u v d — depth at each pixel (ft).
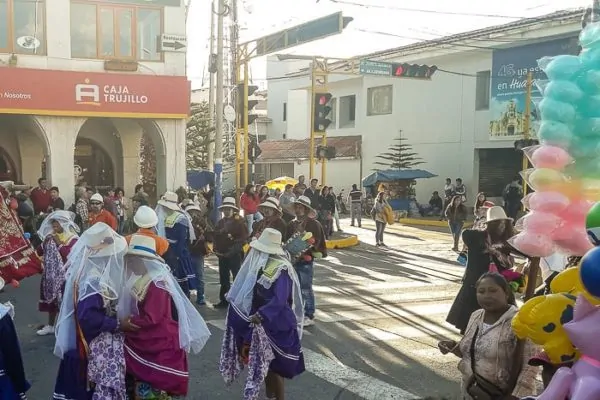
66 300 14.08
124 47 64.44
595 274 8.75
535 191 12.40
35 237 38.60
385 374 21.88
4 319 13.47
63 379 14.21
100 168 76.64
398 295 35.63
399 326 28.48
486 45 88.22
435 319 29.84
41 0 60.70
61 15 61.31
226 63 76.84
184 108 66.39
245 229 31.99
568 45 78.43
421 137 101.91
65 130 62.49
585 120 11.76
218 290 37.17
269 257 17.31
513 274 20.16
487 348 12.66
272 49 61.26
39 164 73.67
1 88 59.21
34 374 21.79
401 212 91.61
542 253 12.16
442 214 89.92
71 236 25.95
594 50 11.62
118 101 63.52
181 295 14.79
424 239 67.51
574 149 11.93
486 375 12.65
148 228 16.67
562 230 12.08
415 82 102.47
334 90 121.80
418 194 101.91
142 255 14.16
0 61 59.36
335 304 33.06
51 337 26.27
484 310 13.20
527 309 10.28
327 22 55.83
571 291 10.84
